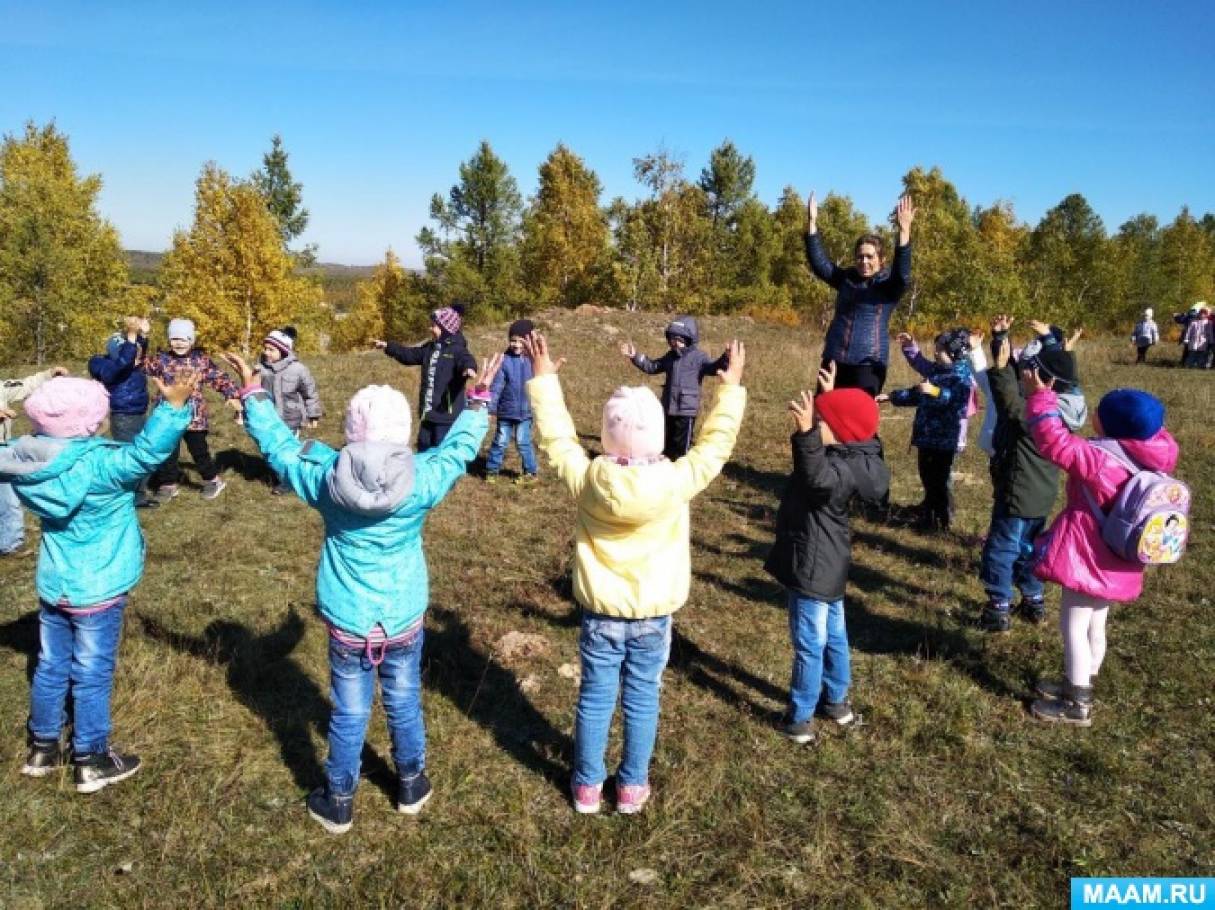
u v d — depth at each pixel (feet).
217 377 24.57
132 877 10.10
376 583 10.17
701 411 39.52
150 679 14.10
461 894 10.06
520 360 27.20
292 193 138.51
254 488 26.25
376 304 159.33
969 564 21.56
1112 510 12.91
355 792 11.03
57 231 111.04
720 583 20.04
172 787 11.68
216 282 111.14
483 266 135.23
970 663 16.10
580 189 134.00
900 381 50.08
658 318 72.74
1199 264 173.06
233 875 10.18
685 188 110.63
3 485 19.39
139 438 10.63
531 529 23.58
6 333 106.01
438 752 12.85
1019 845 11.12
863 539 23.47
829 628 13.33
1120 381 56.70
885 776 12.59
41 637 11.59
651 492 10.00
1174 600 19.21
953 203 144.77
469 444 10.89
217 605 17.54
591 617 10.85
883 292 21.45
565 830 11.24
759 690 15.14
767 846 11.00
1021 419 16.56
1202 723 14.14
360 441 9.88
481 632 16.92
